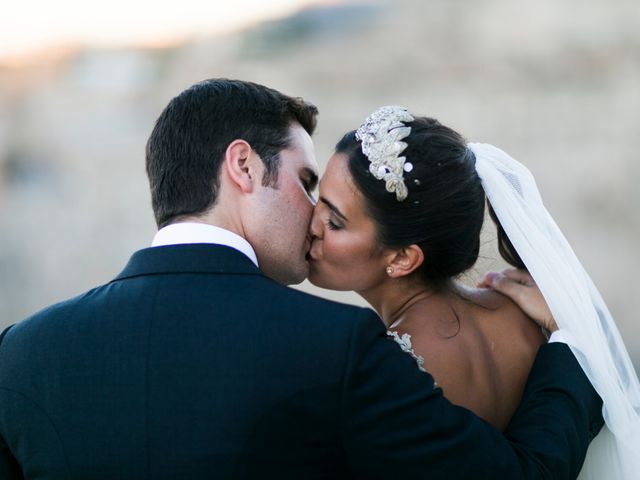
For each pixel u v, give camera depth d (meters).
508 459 1.83
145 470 1.75
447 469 1.77
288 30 14.22
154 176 2.05
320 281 2.23
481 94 12.12
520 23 12.96
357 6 14.34
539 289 2.30
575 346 2.17
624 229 9.87
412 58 13.09
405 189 2.10
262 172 2.05
